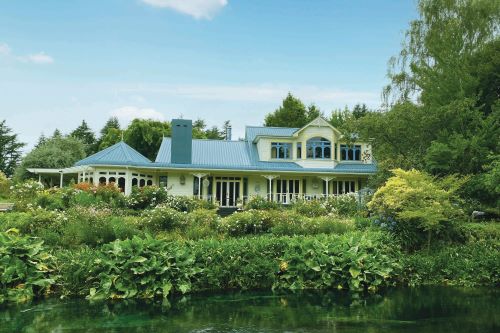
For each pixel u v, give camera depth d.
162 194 26.25
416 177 15.02
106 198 24.95
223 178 35.28
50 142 53.81
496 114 20.53
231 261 11.70
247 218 17.47
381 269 12.23
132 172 32.12
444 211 14.61
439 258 13.34
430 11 26.48
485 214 20.25
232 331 7.88
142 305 9.78
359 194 28.06
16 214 16.33
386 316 9.07
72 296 10.42
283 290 11.55
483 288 12.20
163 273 10.72
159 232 16.23
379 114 25.05
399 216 14.44
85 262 10.66
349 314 9.22
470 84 22.12
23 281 10.27
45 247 11.52
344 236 13.69
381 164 23.19
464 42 24.58
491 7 24.25
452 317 9.01
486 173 18.16
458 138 19.61
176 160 33.66
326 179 34.50
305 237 13.66
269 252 12.23
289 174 35.41
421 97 25.66
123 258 10.64
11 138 61.94
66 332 7.72
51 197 22.47
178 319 8.70
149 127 56.72
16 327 8.02
